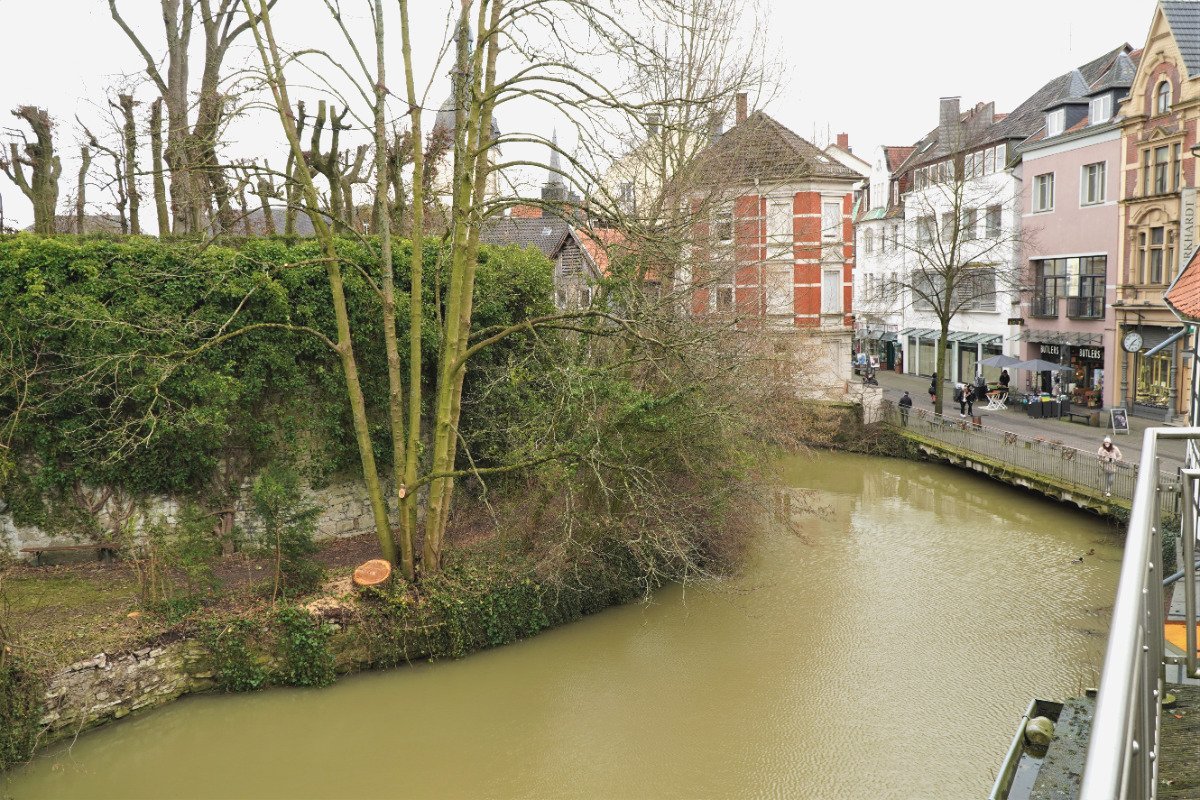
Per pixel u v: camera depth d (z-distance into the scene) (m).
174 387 16.88
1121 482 22.16
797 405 23.55
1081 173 34.44
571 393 15.20
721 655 15.99
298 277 18.08
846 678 14.97
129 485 17.08
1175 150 29.58
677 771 12.38
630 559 18.48
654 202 20.91
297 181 15.12
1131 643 1.96
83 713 13.11
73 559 16.80
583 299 26.00
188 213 20.28
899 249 50.25
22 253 15.93
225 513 17.80
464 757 12.85
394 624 15.35
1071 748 4.42
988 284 41.97
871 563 20.84
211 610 14.73
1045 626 16.83
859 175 36.41
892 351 54.97
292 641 14.61
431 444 20.39
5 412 16.27
